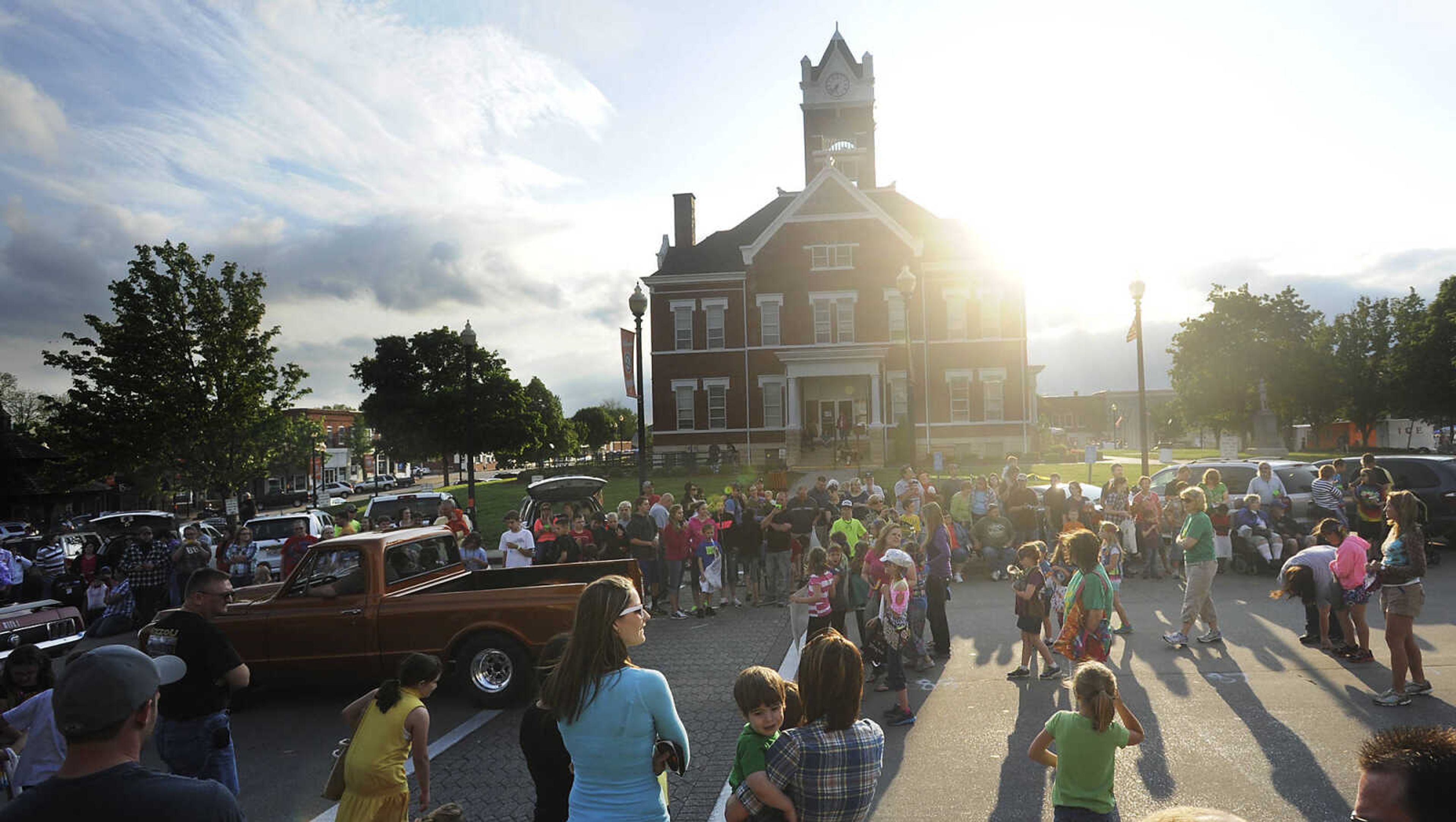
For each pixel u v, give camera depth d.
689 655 11.11
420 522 18.53
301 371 28.89
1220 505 15.01
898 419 42.84
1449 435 66.88
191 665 5.19
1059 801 4.45
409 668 5.06
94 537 24.52
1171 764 6.43
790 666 10.26
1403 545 7.46
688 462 39.75
